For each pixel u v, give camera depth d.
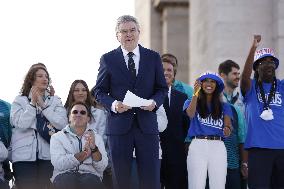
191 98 26.81
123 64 21.92
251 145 24.53
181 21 52.16
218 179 24.91
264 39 31.09
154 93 22.03
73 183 24.17
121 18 22.05
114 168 21.59
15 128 25.94
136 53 22.05
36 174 25.72
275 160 24.39
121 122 21.52
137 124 21.59
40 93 26.09
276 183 24.52
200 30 33.41
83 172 24.66
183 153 26.23
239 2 31.20
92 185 24.20
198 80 24.98
